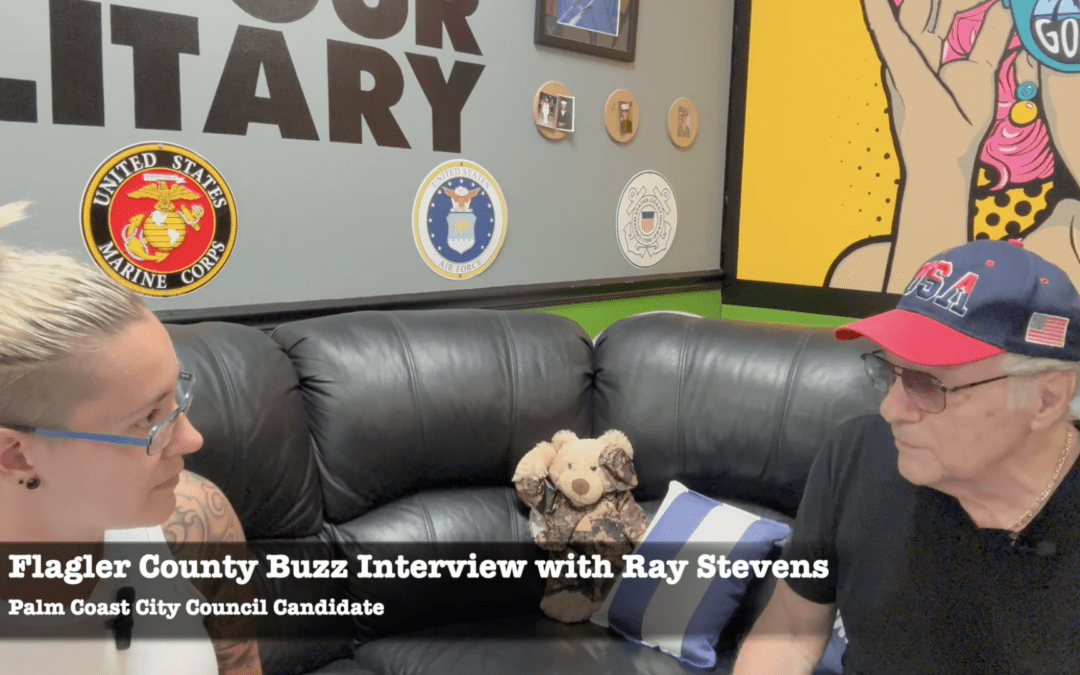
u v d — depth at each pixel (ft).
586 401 7.09
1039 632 3.00
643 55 9.93
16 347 1.88
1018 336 2.75
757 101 10.93
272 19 6.63
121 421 2.09
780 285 11.02
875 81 9.73
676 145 10.61
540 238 9.12
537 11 8.54
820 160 10.36
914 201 9.61
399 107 7.59
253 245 6.81
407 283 7.93
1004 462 2.92
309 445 5.96
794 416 6.23
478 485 6.82
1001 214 8.96
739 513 6.15
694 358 6.78
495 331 6.89
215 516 3.46
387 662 5.90
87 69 5.75
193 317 6.43
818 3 10.11
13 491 2.15
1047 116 8.51
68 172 5.76
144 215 6.15
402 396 6.25
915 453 3.03
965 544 3.16
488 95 8.32
